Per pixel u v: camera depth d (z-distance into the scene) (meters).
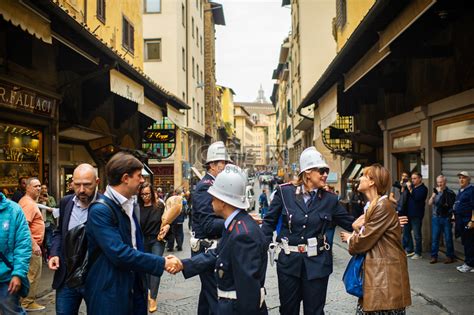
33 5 6.59
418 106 10.97
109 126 15.87
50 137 10.77
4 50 9.00
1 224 4.49
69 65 11.09
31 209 6.80
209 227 5.04
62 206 4.55
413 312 6.37
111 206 3.57
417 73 11.50
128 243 3.68
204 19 44.94
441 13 7.08
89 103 13.54
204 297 5.08
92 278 3.58
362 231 4.19
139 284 3.91
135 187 3.67
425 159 10.93
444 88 9.96
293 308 4.80
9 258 4.52
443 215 9.55
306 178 4.87
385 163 14.22
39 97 9.98
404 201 10.32
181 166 30.77
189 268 3.75
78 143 14.34
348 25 17.61
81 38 8.52
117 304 3.54
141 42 22.03
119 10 18.61
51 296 7.57
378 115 15.40
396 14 7.47
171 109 17.12
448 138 9.98
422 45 9.27
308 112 28.11
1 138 9.24
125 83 11.25
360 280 4.19
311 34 29.25
